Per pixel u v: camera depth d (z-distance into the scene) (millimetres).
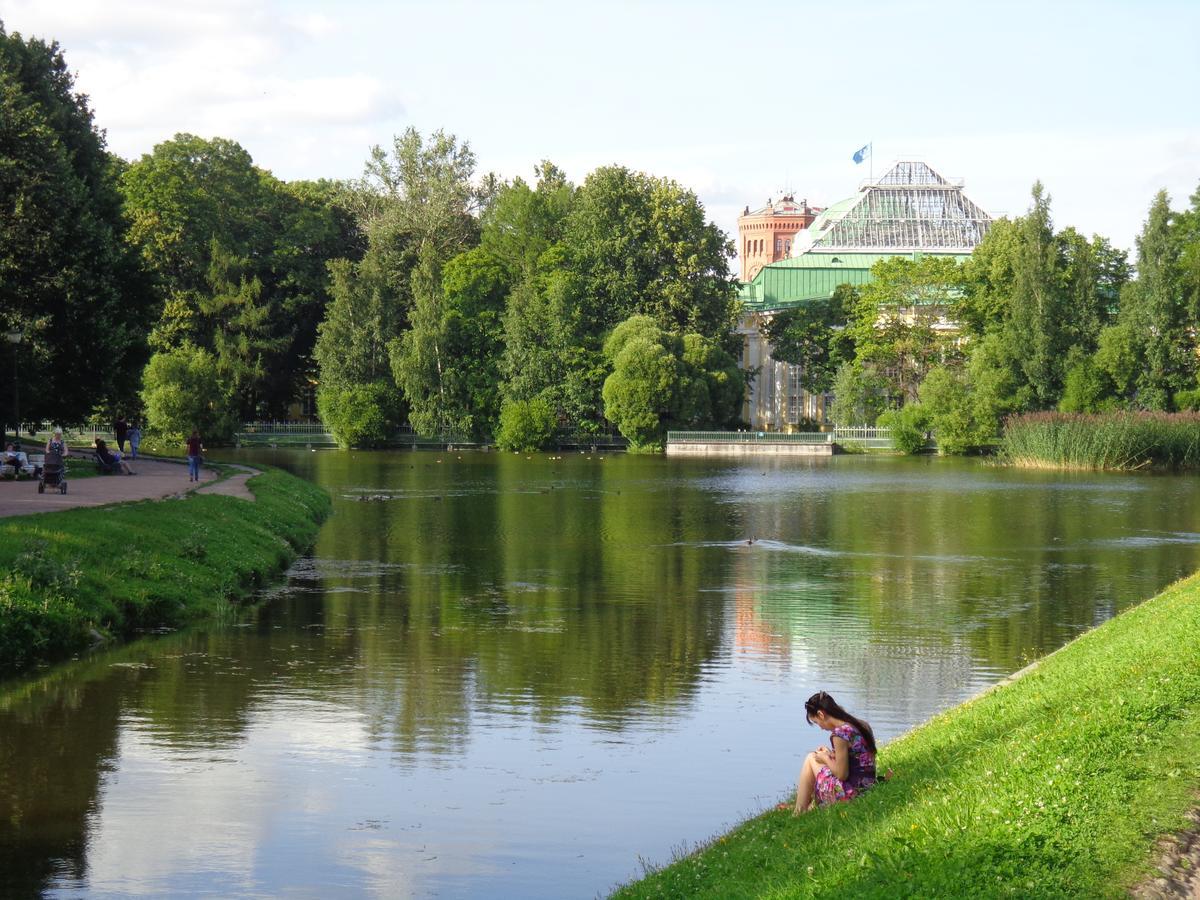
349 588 35281
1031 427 102562
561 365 126000
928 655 26969
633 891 11648
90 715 20984
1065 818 9969
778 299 163500
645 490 75188
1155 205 107312
